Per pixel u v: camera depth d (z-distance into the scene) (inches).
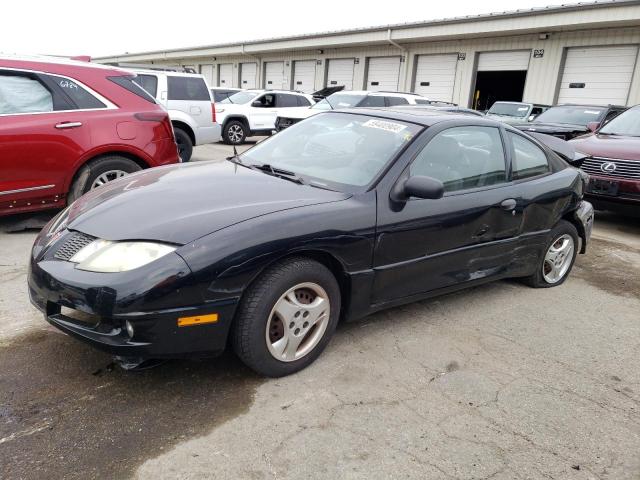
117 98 225.3
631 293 190.9
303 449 95.7
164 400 107.1
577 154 212.2
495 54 760.3
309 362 122.2
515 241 165.0
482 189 152.2
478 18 714.8
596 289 192.9
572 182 184.4
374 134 146.6
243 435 98.3
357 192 127.7
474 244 151.2
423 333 145.4
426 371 125.6
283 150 156.6
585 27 639.1
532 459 98.0
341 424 103.3
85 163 216.5
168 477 87.0
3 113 197.0
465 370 127.6
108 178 222.8
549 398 118.4
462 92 802.8
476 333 148.2
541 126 461.4
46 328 133.5
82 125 212.2
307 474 89.7
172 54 1512.1
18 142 196.4
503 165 161.3
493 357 135.3
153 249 100.9
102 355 121.8
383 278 130.5
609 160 277.0
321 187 131.0
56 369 115.6
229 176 136.1
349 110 165.3
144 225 106.3
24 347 123.8
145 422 100.1
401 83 888.3
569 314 167.2
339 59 1006.4
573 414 113.0
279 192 124.8
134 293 97.0
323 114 169.0
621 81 635.5
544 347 143.3
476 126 156.4
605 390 123.7
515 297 178.5
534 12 653.9
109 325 101.5
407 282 136.7
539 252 178.9
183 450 93.4
